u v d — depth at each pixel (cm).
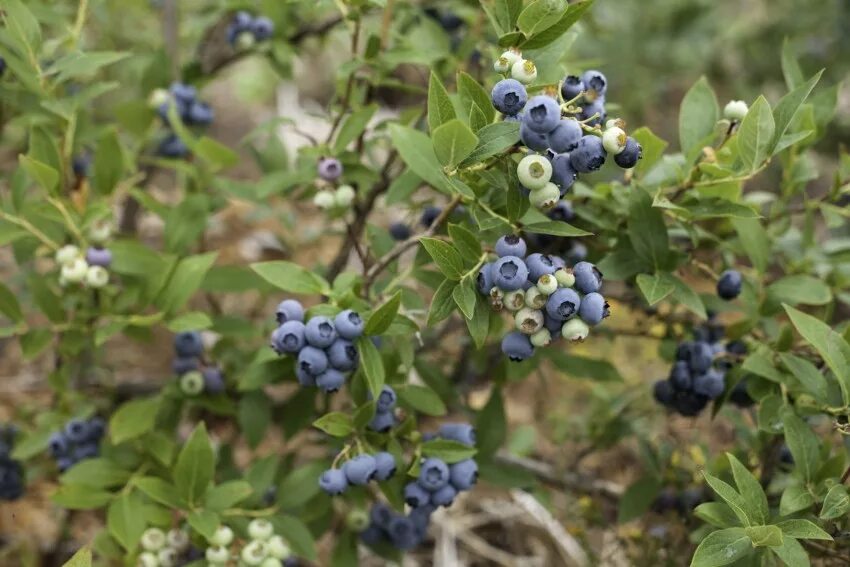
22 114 86
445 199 82
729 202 72
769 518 66
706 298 78
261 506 80
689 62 162
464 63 86
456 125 64
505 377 82
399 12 87
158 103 90
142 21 120
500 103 65
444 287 68
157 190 126
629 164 65
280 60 91
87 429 85
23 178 79
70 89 96
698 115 75
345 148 79
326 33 92
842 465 70
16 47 77
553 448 108
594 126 67
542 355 81
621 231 75
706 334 79
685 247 81
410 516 79
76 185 82
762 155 68
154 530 78
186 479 75
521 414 115
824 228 128
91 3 82
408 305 75
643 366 105
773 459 77
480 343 68
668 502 85
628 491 83
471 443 75
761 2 186
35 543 96
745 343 78
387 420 73
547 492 84
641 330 86
